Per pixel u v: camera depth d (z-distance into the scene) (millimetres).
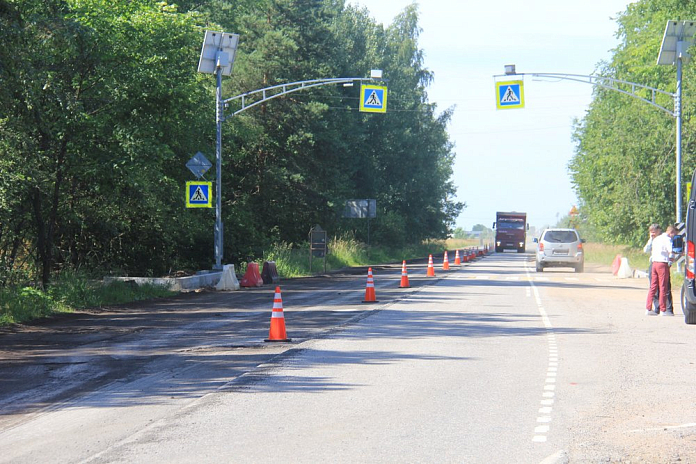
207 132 39812
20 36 20594
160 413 9609
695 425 8828
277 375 12242
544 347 15352
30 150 25766
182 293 30344
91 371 12773
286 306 24641
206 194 33219
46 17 22797
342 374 12328
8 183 25656
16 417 9562
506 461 7383
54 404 10289
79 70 27781
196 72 35312
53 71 26422
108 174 28453
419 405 10023
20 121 25469
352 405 10039
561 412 9586
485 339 16547
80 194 31594
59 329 18578
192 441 8211
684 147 49156
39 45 22547
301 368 12906
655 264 21656
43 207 30188
